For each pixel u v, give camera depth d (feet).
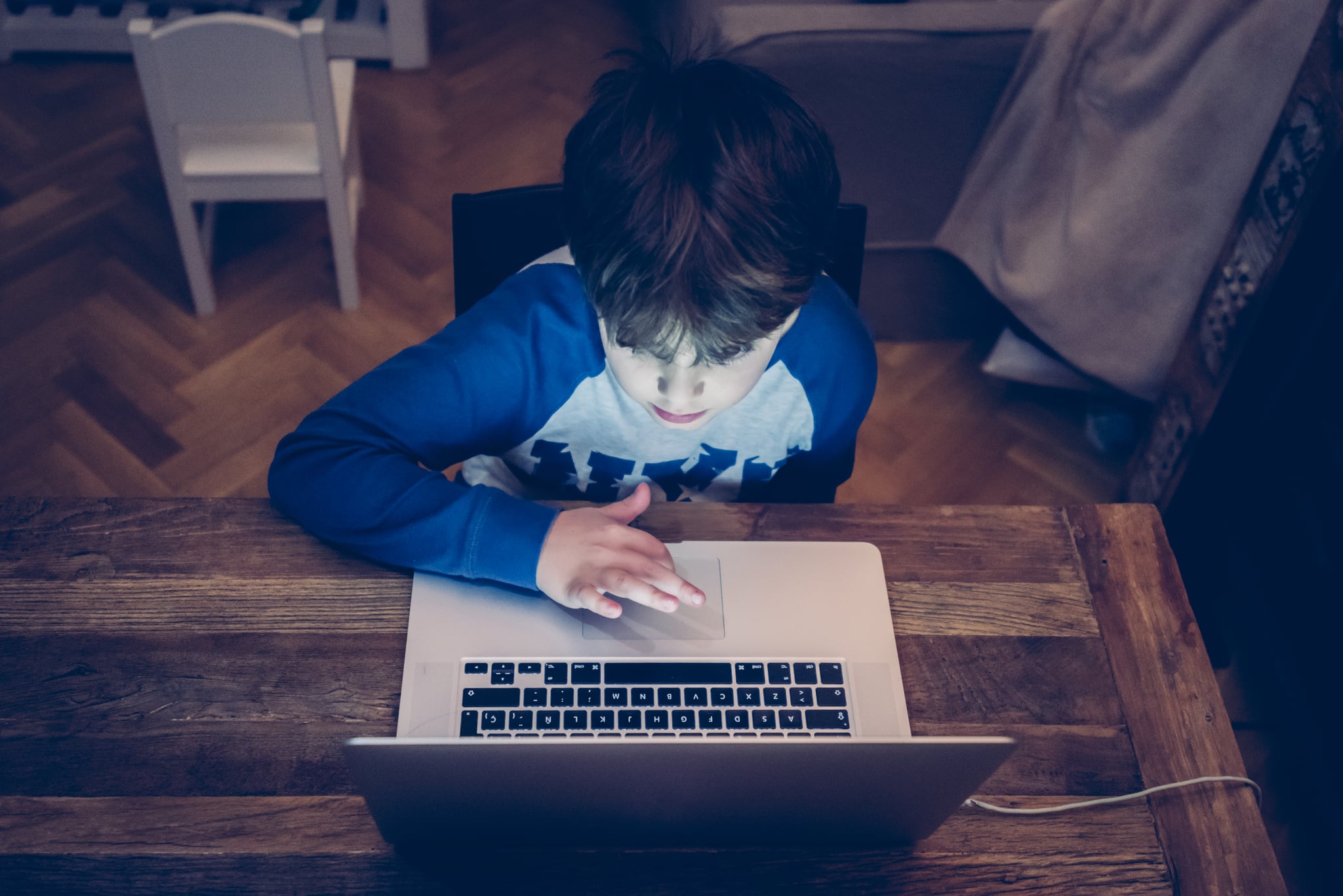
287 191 6.61
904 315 7.16
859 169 6.25
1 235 7.47
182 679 2.70
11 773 2.53
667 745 2.06
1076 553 3.10
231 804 2.53
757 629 2.85
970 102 5.96
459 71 9.11
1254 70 5.09
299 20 8.70
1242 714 5.66
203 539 2.96
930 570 3.04
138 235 7.55
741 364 2.71
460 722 2.64
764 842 2.57
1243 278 5.08
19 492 6.18
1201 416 5.47
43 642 2.74
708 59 2.65
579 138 2.59
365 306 7.30
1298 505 5.27
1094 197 5.87
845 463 3.76
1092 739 2.76
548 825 2.45
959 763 2.13
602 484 3.70
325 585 2.89
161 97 6.02
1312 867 5.09
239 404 6.70
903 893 2.52
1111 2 5.49
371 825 2.53
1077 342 6.31
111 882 2.42
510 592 2.87
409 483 2.89
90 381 6.72
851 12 5.74
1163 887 2.56
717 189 2.39
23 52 8.76
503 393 3.16
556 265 3.21
